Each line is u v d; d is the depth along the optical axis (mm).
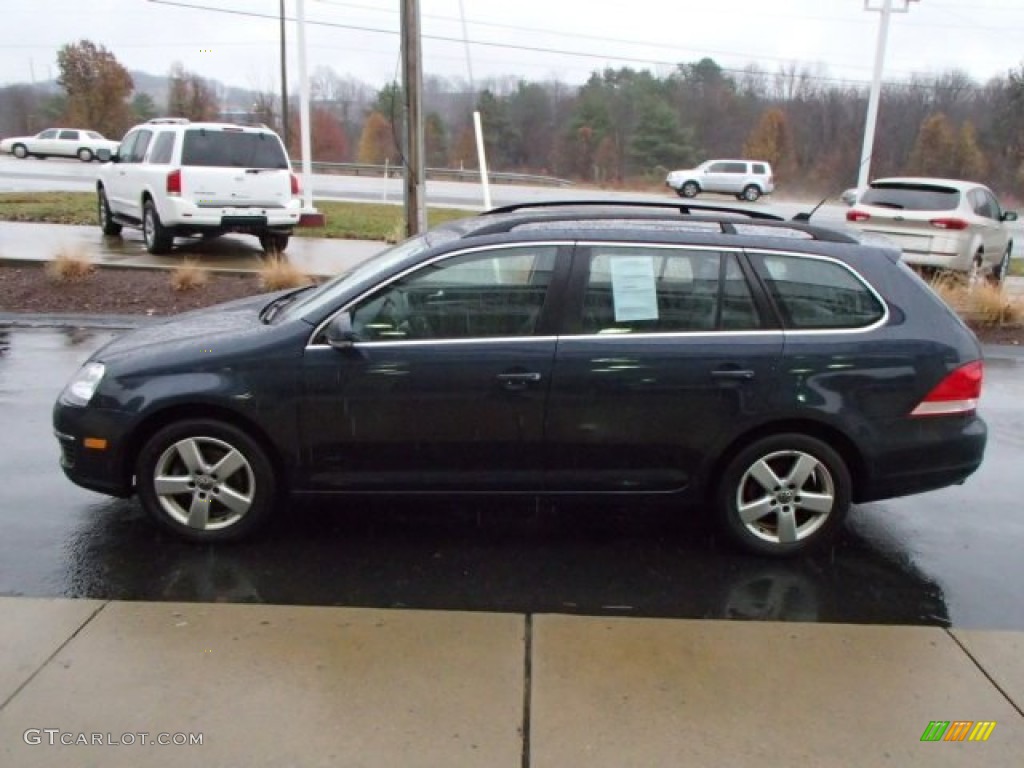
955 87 60469
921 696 3193
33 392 6805
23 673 3162
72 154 40375
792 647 3508
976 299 10891
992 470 5793
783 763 2814
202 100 47500
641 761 2797
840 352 4168
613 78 66938
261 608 3693
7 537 4324
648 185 53062
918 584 4137
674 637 3561
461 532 4574
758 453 4250
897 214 12961
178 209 12453
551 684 3191
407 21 10750
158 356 4188
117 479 4223
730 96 65125
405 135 11148
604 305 4172
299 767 2732
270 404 4109
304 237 16141
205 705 3012
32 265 11703
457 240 4219
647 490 4305
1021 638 3633
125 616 3584
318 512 4766
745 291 4207
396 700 3068
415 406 4133
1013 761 2857
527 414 4152
